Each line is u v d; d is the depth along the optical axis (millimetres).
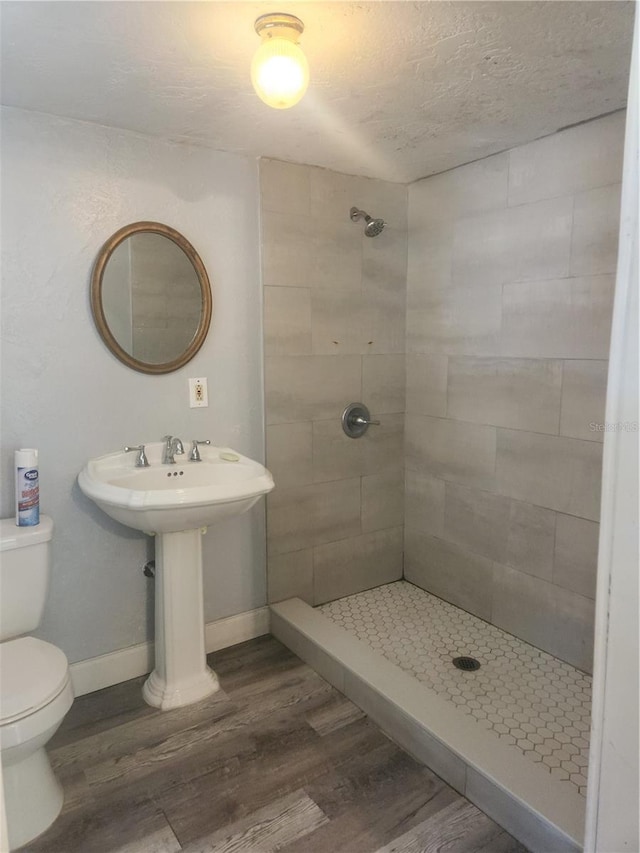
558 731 1961
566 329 2236
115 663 2311
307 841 1604
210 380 2428
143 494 1854
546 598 2422
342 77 1708
